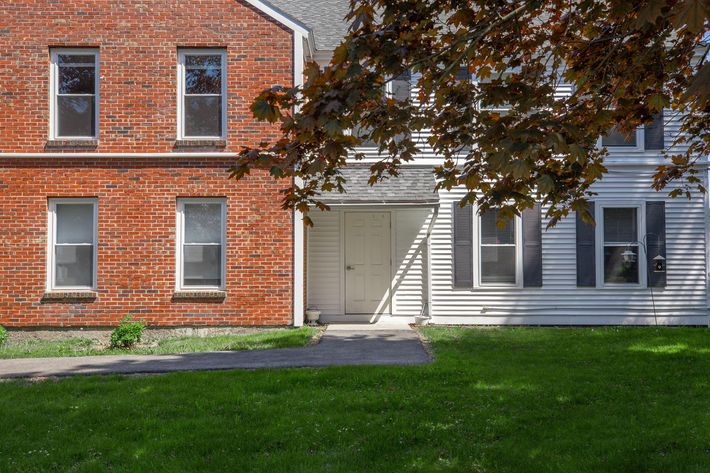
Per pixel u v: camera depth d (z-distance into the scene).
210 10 12.55
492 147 4.64
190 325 12.34
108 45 12.47
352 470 4.68
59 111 12.50
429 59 4.87
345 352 9.66
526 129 4.09
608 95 6.05
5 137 12.31
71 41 12.41
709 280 13.77
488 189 5.72
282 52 12.53
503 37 6.06
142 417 6.00
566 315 13.80
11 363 8.92
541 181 4.05
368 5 4.82
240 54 12.50
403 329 12.85
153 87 12.46
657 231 13.80
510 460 4.87
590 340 10.84
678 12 2.57
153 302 12.30
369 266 14.09
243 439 5.33
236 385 7.22
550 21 6.44
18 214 12.27
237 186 12.41
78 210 12.49
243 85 12.49
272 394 6.88
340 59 4.41
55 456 4.99
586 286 13.79
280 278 12.40
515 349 9.84
